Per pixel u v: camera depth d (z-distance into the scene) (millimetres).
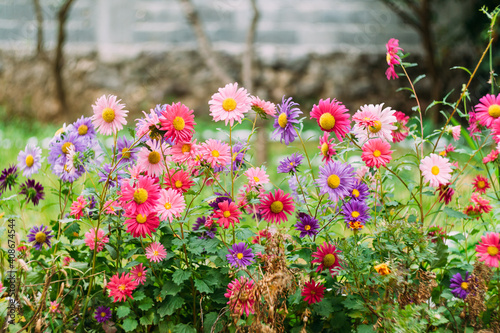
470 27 9008
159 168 1954
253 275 1902
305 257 1975
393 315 1736
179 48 10016
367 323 1880
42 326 1857
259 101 1976
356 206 1923
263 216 1981
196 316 2006
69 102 9992
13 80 10234
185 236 1972
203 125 8734
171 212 1804
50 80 9875
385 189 2250
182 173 1954
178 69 10008
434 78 8250
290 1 10039
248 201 2006
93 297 1984
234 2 10039
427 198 3516
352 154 4938
